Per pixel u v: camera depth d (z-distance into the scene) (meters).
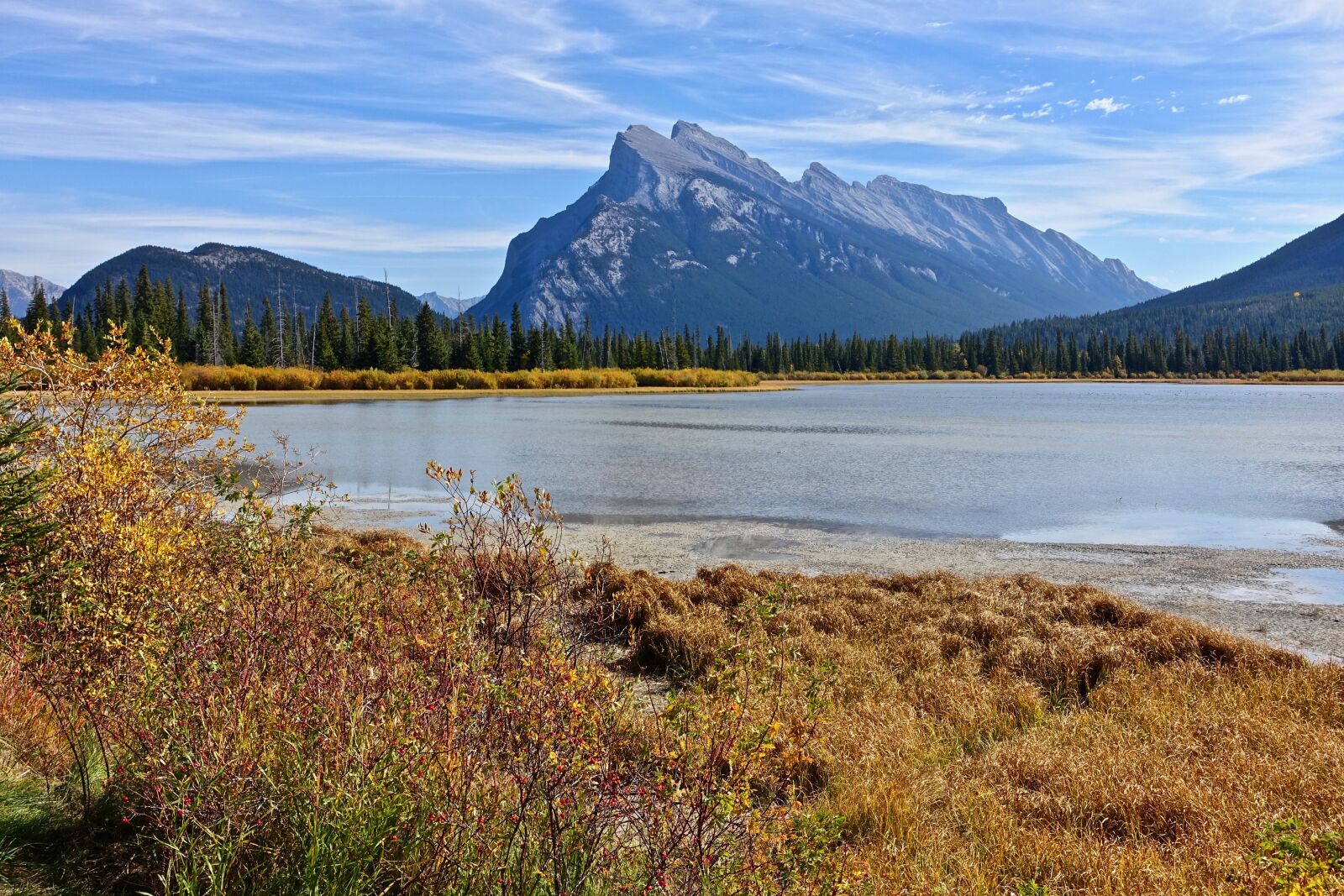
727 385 145.88
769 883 3.93
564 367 150.88
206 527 6.13
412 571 4.84
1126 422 61.53
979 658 10.40
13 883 3.92
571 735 3.79
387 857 3.92
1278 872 4.69
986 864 5.37
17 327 6.57
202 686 4.38
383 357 125.94
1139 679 9.48
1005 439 45.91
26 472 5.62
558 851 3.68
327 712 4.14
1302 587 15.38
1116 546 19.05
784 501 24.86
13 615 4.94
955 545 19.09
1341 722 8.25
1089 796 6.37
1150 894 5.01
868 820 6.02
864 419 63.81
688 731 4.17
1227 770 6.74
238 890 3.88
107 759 4.76
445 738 3.99
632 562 17.02
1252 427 56.09
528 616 4.21
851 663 9.84
